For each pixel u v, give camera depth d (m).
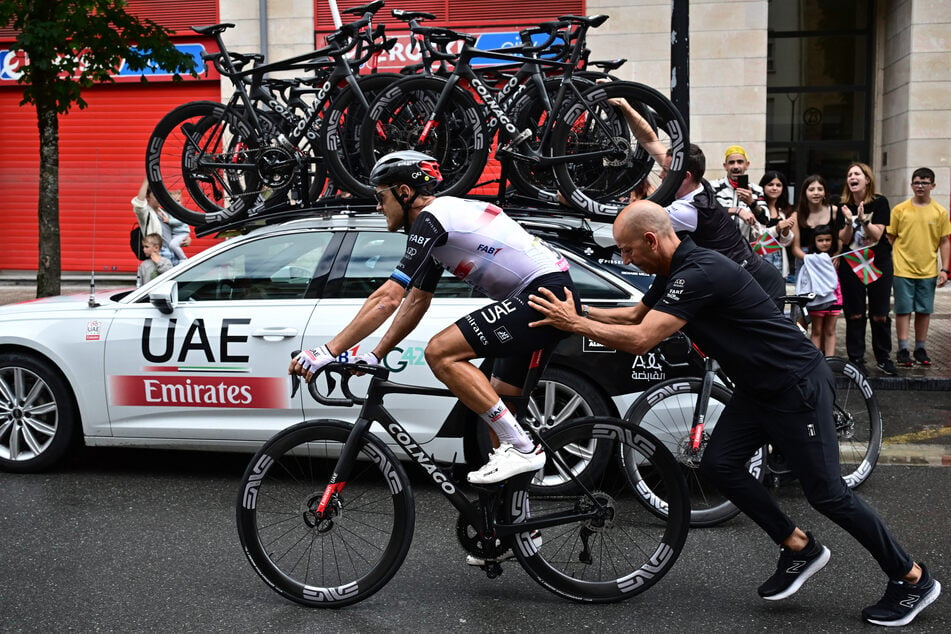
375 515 3.94
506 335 3.71
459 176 5.62
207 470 5.90
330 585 3.89
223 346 5.43
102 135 13.84
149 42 8.65
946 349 9.74
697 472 4.91
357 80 5.66
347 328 3.72
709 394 4.83
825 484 3.70
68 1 8.25
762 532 4.83
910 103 12.88
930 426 7.07
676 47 7.41
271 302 5.48
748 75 12.74
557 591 3.93
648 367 5.12
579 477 3.94
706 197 5.33
